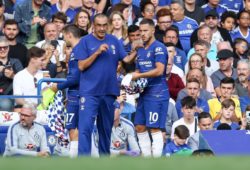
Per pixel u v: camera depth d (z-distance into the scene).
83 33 34.31
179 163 17.59
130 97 35.84
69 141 32.72
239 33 46.09
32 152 32.41
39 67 36.25
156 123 33.41
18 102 34.22
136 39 35.31
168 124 36.00
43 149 32.72
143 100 33.53
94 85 30.94
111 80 31.19
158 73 32.94
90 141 31.03
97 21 30.95
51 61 38.72
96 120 31.52
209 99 37.88
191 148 32.38
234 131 31.33
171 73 38.62
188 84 37.28
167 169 16.95
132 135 33.41
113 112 31.45
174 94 38.41
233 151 30.73
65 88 32.59
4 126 33.12
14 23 39.66
